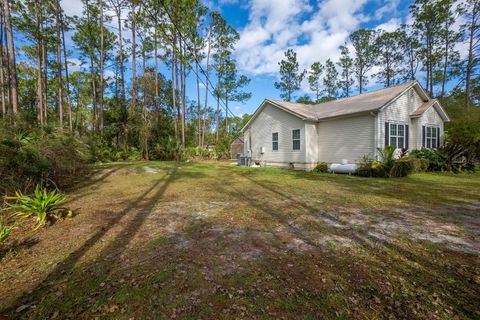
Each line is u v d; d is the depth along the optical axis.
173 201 5.20
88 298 1.88
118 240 3.05
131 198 5.49
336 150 11.33
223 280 2.12
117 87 24.73
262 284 2.05
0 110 15.30
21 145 5.54
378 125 9.73
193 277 2.17
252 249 2.76
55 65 21.16
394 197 5.39
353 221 3.74
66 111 27.80
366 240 2.98
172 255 2.62
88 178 8.48
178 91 25.53
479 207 4.50
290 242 2.95
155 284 2.06
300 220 3.82
